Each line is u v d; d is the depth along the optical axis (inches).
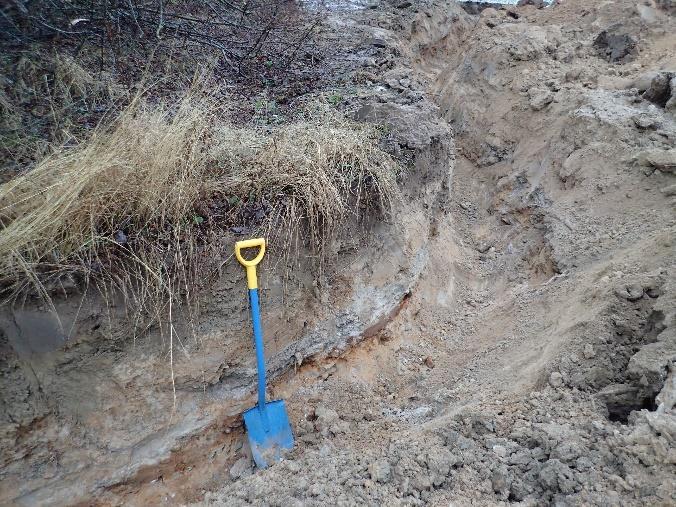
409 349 155.3
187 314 112.3
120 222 107.7
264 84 189.9
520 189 211.0
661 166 162.1
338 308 139.2
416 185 155.1
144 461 116.0
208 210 117.0
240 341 122.0
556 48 264.2
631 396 104.3
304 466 112.7
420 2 360.2
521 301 157.9
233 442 130.0
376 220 139.4
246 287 118.6
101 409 108.4
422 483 97.1
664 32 247.4
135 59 170.1
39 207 99.7
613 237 157.1
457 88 278.5
